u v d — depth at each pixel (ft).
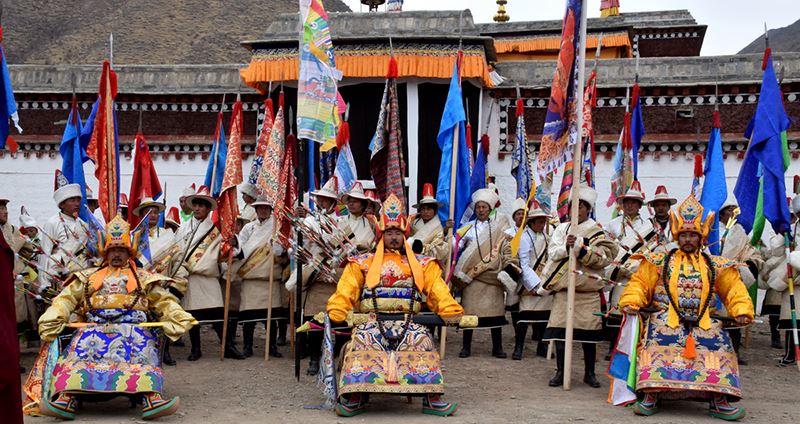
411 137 56.80
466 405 30.42
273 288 40.42
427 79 56.75
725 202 43.11
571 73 34.91
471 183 44.50
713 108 57.57
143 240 33.96
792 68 56.44
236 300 41.32
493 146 59.26
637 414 28.94
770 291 44.19
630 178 46.85
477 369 37.47
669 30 85.66
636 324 29.78
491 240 40.01
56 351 28.30
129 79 62.54
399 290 29.32
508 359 40.16
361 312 29.68
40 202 62.95
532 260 40.11
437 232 40.14
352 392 28.32
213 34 140.26
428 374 28.68
